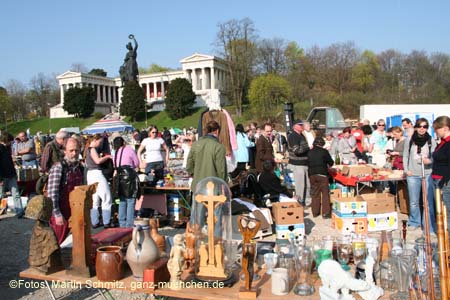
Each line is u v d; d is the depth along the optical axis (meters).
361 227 6.76
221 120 7.29
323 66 62.94
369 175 7.72
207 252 2.98
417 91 55.53
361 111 24.77
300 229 6.37
